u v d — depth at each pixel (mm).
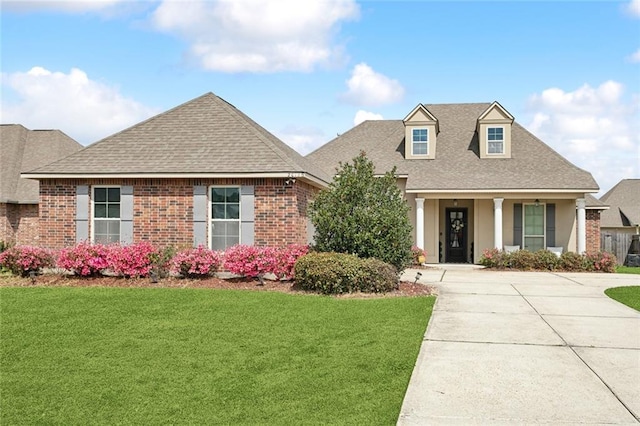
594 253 21484
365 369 7266
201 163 16609
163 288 13664
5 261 15094
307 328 9430
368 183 14734
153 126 18547
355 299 12430
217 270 15211
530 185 22938
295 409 5973
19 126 26719
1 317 10250
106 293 12742
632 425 5484
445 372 7180
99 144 18016
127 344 8484
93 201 17234
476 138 26422
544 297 13422
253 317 10258
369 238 14242
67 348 8289
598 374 7094
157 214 16797
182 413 5918
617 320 10516
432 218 25000
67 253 14820
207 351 8117
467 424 5531
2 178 24016
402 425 5512
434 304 12000
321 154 28000
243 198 16500
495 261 21875
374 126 29250
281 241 16312
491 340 8859
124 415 5891
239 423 5641
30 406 6148
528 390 6500
